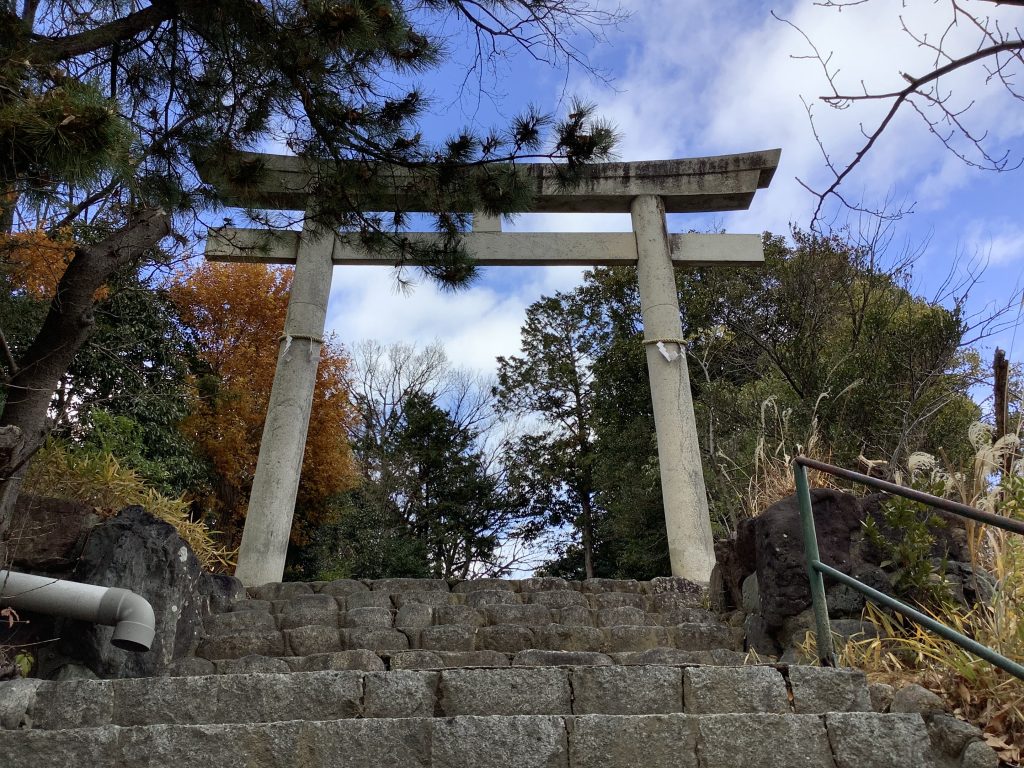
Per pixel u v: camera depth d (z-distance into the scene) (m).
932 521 4.87
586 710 3.57
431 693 3.58
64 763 3.06
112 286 8.25
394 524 23.38
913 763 3.20
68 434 8.15
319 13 5.20
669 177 9.64
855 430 9.27
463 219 6.53
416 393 25.62
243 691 3.53
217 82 5.91
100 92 3.98
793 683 3.64
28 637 4.31
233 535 17.42
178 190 5.98
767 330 13.08
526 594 6.37
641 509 16.94
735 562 5.89
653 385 9.02
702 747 3.19
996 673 3.56
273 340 18.92
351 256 9.12
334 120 5.87
